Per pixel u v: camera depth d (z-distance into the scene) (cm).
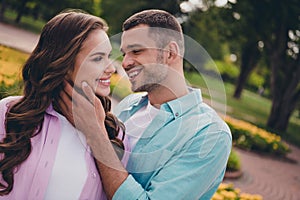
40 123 184
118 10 2470
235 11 1708
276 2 1630
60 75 180
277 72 1817
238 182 752
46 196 179
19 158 177
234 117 1764
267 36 1788
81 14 184
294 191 785
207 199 198
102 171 180
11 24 1984
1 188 181
